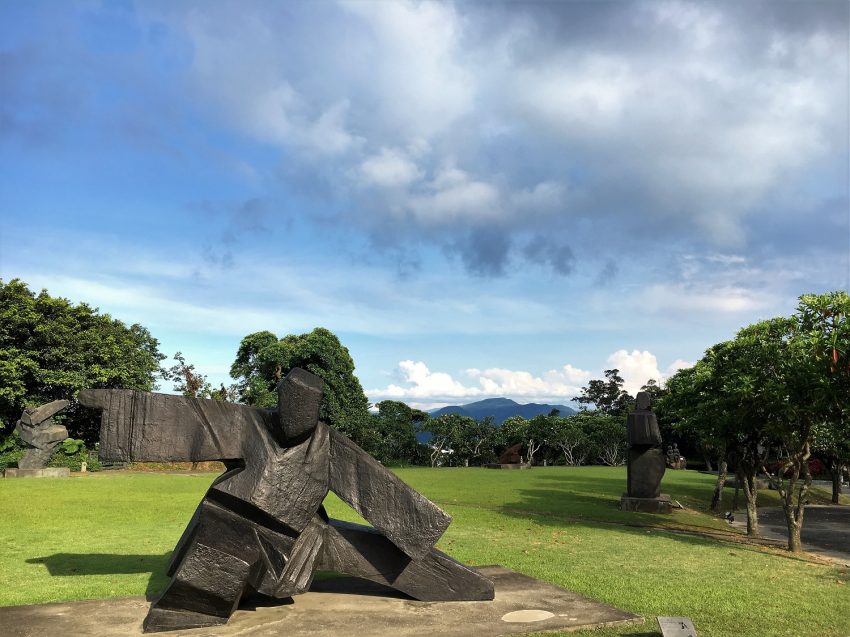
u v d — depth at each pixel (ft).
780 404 38.88
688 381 57.00
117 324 131.34
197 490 62.54
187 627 18.99
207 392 120.98
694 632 17.85
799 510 41.19
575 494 70.79
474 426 143.74
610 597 24.66
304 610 21.11
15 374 97.04
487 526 44.50
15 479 75.15
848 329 35.32
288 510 20.99
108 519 42.04
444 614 21.02
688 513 60.59
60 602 21.56
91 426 112.78
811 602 24.88
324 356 115.55
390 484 22.17
